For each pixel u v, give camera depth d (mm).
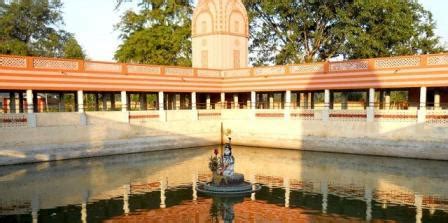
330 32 39781
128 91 28312
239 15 36250
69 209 13305
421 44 38125
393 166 20672
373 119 24031
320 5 37938
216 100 35125
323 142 26188
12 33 43656
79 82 25453
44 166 20953
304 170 20016
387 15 36250
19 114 21438
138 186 16531
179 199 14398
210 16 35281
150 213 12742
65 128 23172
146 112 27250
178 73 30859
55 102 45938
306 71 28656
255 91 31656
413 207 13297
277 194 15070
